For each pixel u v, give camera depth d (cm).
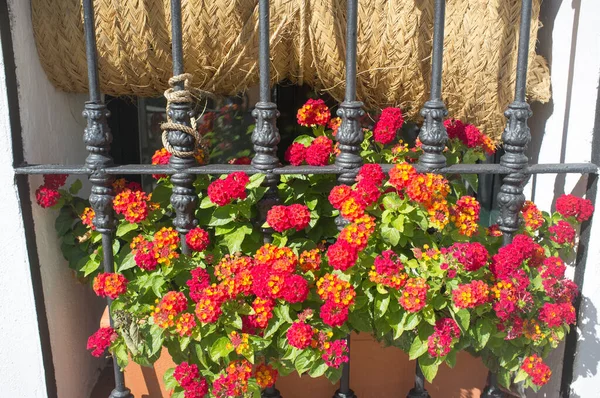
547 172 190
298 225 178
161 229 184
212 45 200
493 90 206
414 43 199
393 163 203
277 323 180
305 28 199
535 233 218
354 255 170
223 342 181
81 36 199
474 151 210
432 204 176
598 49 192
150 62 204
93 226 197
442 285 189
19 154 186
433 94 182
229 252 194
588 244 200
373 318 188
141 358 190
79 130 240
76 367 227
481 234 195
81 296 235
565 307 186
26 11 194
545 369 189
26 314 194
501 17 198
